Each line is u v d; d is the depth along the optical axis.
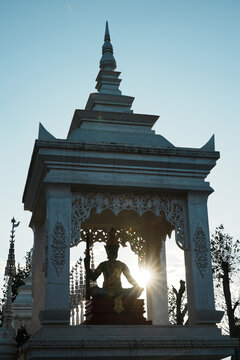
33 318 15.90
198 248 13.77
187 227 14.09
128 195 14.07
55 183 13.30
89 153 13.64
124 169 13.88
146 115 16.06
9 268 15.84
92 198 13.80
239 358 21.25
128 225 17.55
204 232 13.95
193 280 13.47
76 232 13.32
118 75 17.52
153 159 14.04
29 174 15.28
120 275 15.88
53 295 12.54
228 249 31.69
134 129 15.95
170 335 12.83
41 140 13.33
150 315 16.75
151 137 15.45
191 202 14.15
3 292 39.16
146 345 12.33
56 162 13.46
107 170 13.77
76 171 13.59
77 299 17.45
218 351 12.81
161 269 16.86
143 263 17.66
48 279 12.64
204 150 14.46
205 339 12.70
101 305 14.34
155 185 13.93
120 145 13.85
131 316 14.38
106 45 18.23
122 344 12.17
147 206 14.08
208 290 13.46
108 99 16.52
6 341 14.15
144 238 17.78
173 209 14.24
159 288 16.73
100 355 12.06
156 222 17.00
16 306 23.14
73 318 17.59
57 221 13.12
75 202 13.61
